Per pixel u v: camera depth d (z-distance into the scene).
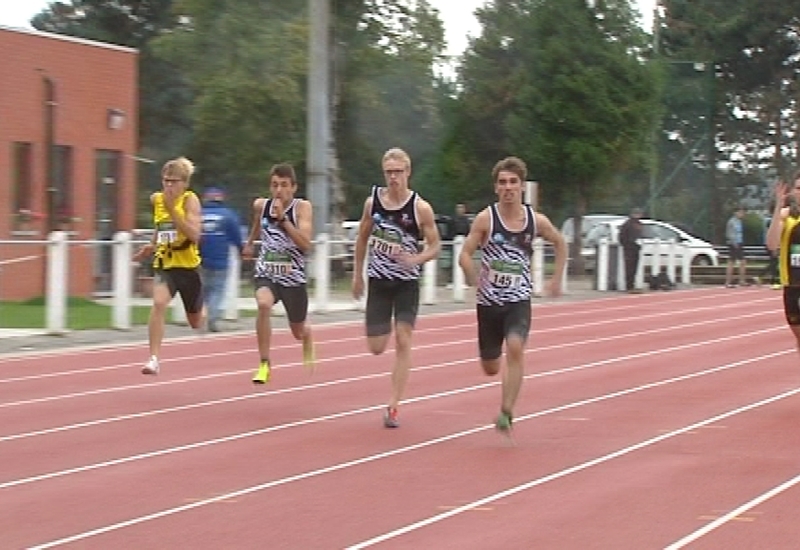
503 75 61.41
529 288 16.06
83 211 41.19
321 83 38.59
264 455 15.27
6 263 29.25
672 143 75.06
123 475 14.10
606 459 15.23
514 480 14.02
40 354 25.69
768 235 19.55
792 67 89.62
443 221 52.69
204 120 57.09
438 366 24.38
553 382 22.22
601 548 11.21
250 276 39.28
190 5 58.25
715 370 24.27
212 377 22.31
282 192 19.64
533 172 57.78
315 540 11.43
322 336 30.33
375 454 15.43
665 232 60.78
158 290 20.14
